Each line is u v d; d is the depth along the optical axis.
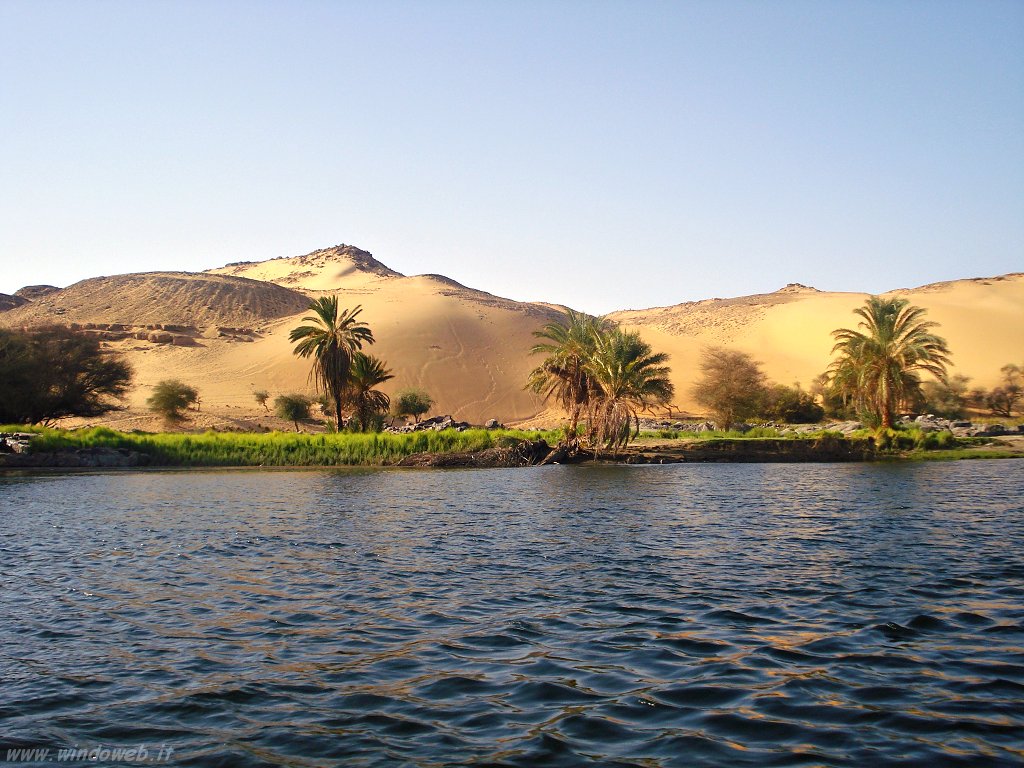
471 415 112.19
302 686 9.37
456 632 11.48
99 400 84.19
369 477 41.91
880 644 10.57
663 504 27.55
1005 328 133.50
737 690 8.95
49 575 15.80
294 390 111.25
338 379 59.53
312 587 14.53
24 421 70.75
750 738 7.69
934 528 20.88
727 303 192.62
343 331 59.91
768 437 58.19
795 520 22.86
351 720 8.34
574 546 18.73
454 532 21.22
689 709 8.43
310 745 7.75
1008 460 49.31
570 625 11.73
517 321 143.62
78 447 50.81
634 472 43.47
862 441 52.62
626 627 11.58
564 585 14.44
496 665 9.98
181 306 160.12
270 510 26.75
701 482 36.47
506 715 8.37
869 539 19.14
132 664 10.24
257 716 8.49
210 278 176.75
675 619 11.98
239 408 96.25
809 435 59.28
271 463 50.97
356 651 10.66
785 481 36.38
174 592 14.23
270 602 13.42
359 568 16.27
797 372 125.75
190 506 28.17
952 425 68.38
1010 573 14.90
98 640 11.31
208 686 9.41
